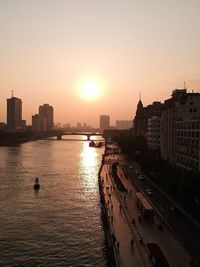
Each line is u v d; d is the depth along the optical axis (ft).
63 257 480.64
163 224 563.48
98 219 639.76
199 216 593.01
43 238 545.03
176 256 441.27
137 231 529.45
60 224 609.42
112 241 476.95
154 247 444.96
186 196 646.74
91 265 459.32
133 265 412.36
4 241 531.50
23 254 488.02
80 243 526.57
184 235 514.68
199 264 418.10
